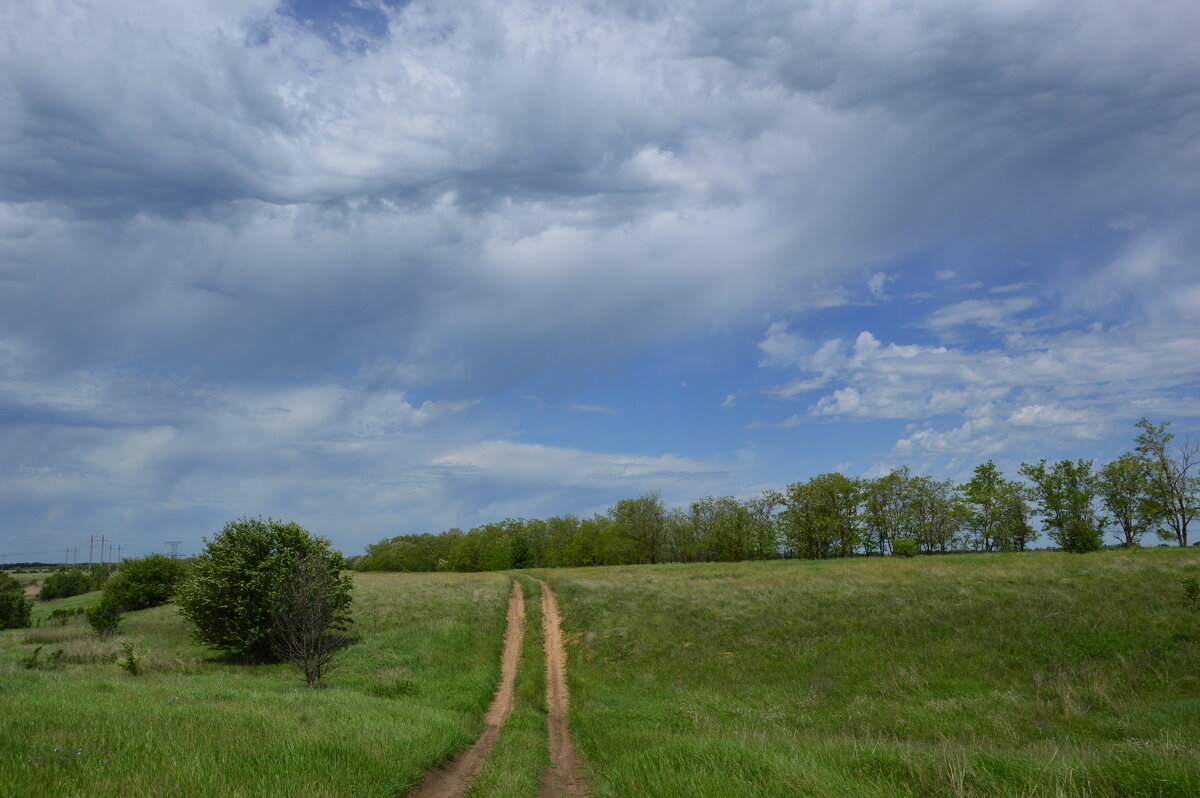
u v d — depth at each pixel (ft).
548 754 48.70
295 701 48.21
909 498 236.84
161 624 131.85
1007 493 211.61
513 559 337.31
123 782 21.80
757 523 277.03
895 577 120.16
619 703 68.90
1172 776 25.77
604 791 34.27
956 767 27.99
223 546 94.68
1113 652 67.87
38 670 72.38
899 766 29.71
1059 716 52.34
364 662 83.87
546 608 140.46
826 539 247.09
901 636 82.84
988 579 106.32
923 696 63.52
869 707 60.39
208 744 28.84
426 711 53.47
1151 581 92.17
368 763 31.73
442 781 36.60
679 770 32.35
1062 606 83.92
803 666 78.69
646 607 123.44
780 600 110.32
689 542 305.12
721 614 106.73
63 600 251.39
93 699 40.55
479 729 55.98
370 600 142.92
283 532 96.07
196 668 82.99
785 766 28.84
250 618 90.38
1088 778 26.68
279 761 28.12
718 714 62.18
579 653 97.50
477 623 114.32
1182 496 167.84
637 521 311.88
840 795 25.20
